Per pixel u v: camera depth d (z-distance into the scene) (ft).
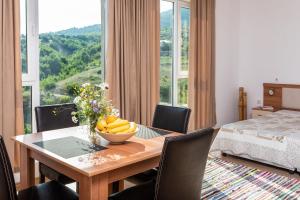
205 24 17.07
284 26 17.83
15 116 10.32
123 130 7.10
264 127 12.92
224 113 19.56
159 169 5.56
